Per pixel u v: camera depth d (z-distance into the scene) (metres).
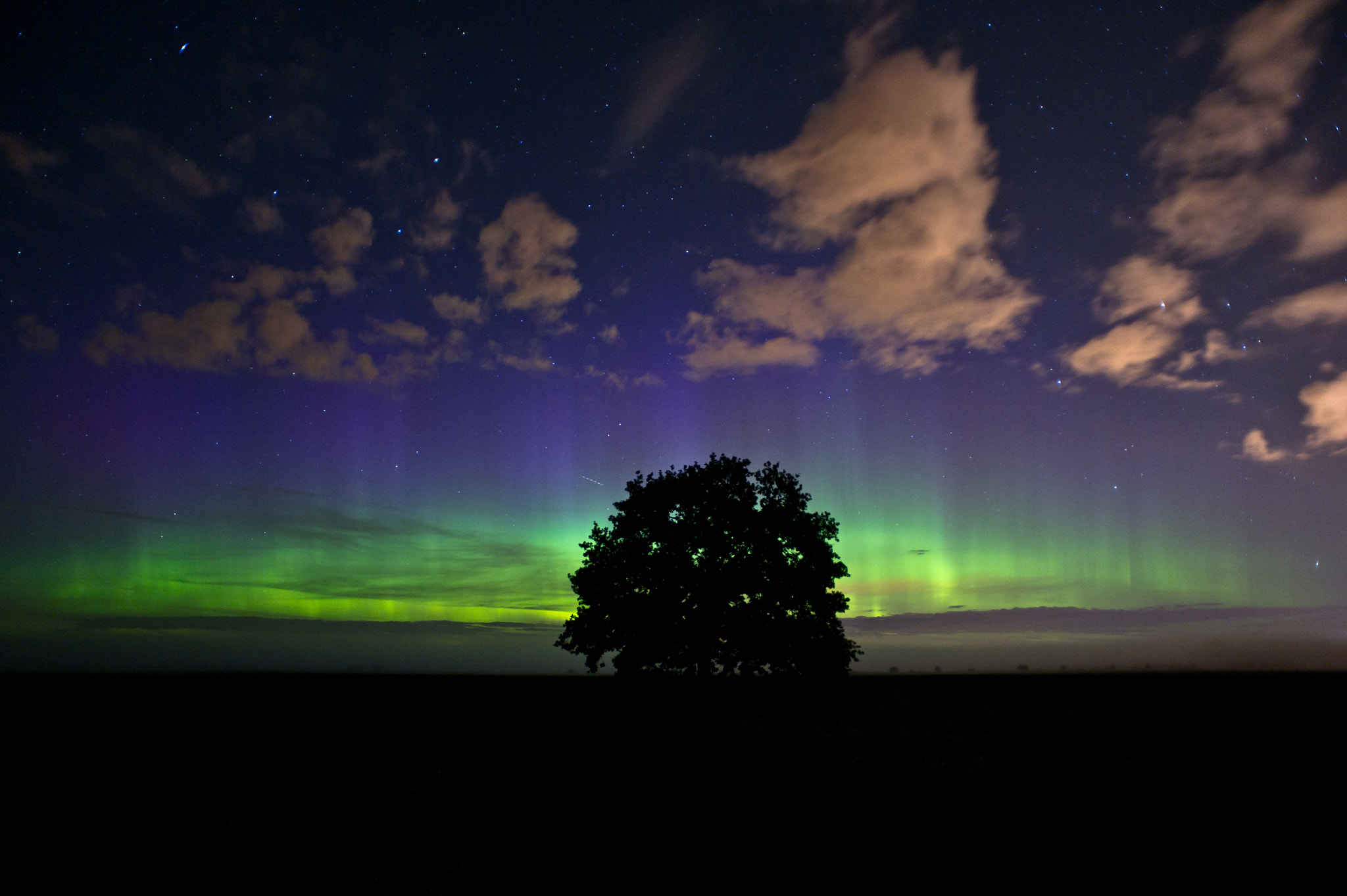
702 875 9.16
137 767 16.97
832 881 8.93
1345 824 11.37
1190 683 45.44
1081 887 8.70
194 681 58.62
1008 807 12.56
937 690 41.69
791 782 14.69
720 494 33.53
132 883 8.98
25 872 9.41
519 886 8.80
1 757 18.75
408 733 22.70
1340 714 27.02
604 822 11.66
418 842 10.62
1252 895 8.47
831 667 31.81
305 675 76.12
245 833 11.15
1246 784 14.55
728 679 41.94
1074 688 42.44
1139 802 12.87
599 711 29.78
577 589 33.72
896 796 13.44
